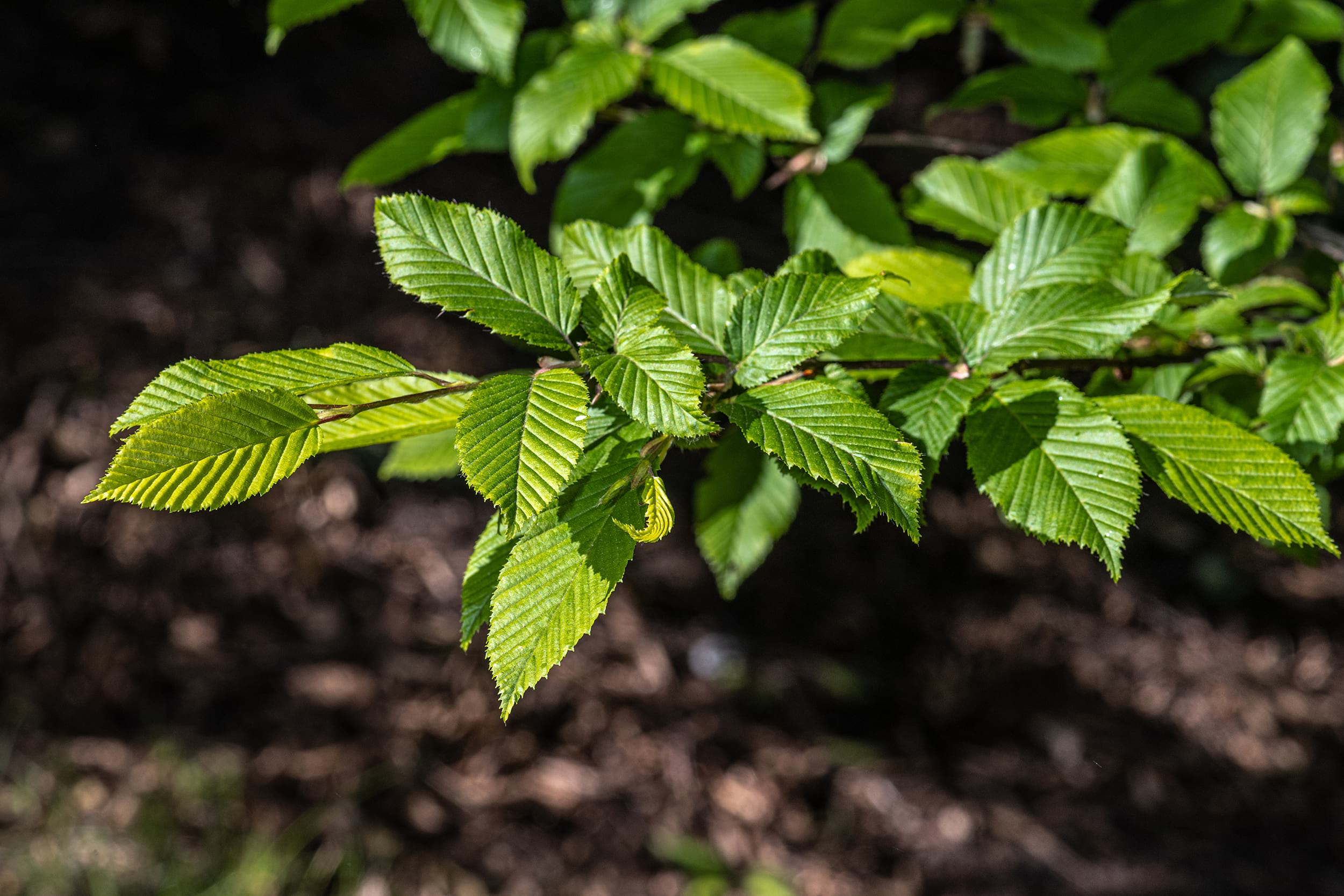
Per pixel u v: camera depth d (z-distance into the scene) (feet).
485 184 20.38
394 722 15.66
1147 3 6.48
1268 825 16.24
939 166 6.21
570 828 14.99
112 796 14.12
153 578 16.20
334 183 20.13
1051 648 18.37
